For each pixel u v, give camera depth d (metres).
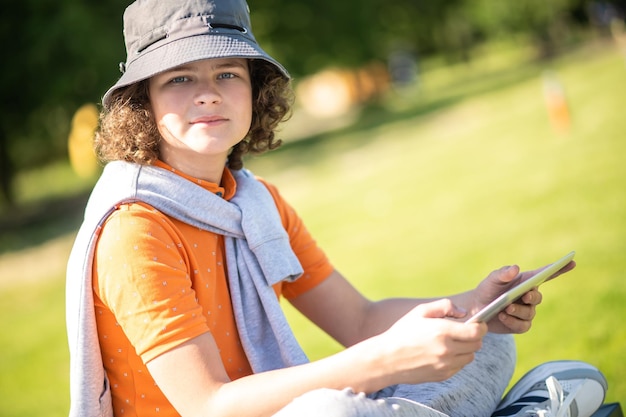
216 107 1.87
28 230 14.04
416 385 1.94
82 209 15.80
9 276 10.12
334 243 7.98
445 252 6.37
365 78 29.84
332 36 23.17
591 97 14.27
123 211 1.76
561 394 1.88
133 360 1.76
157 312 1.67
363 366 1.57
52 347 6.30
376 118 22.17
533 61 30.41
